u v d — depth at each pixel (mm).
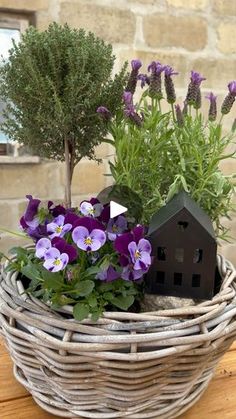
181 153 660
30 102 709
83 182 1327
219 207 723
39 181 1284
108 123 707
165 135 684
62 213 629
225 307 539
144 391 515
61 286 517
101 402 530
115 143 722
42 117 701
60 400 554
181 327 493
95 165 1329
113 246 558
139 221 639
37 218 603
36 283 560
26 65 675
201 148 697
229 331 526
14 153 1278
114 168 732
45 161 1275
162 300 562
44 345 494
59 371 501
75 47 690
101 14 1249
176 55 1373
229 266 643
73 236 523
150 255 549
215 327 516
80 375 498
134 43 1308
